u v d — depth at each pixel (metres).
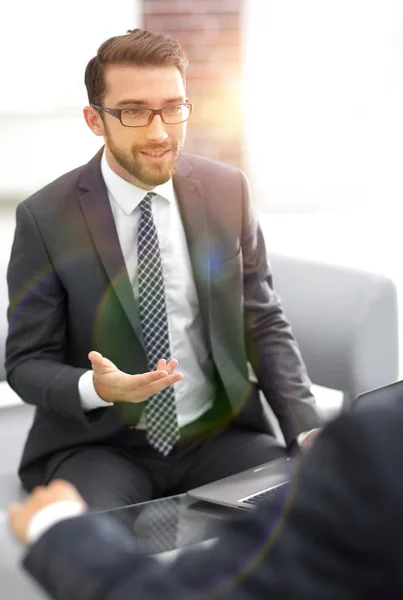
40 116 6.64
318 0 6.39
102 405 2.05
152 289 2.17
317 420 2.17
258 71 6.52
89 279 2.14
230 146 6.68
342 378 2.48
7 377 2.19
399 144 6.70
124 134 2.06
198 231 2.21
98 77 2.07
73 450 2.18
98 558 1.01
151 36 2.05
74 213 2.17
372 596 0.92
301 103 6.59
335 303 2.50
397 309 2.48
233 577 0.94
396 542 0.90
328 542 0.91
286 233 6.14
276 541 0.93
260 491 1.84
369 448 0.92
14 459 2.32
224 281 2.23
